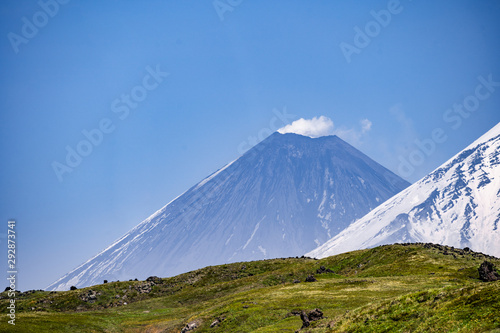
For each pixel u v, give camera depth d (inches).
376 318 1651.1
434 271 3934.5
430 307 1499.8
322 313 2315.5
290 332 2183.8
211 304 4128.9
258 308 2982.3
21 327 3053.6
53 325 3262.8
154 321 3848.4
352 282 3681.1
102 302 5128.0
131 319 3986.2
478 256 4397.1
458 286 1585.9
